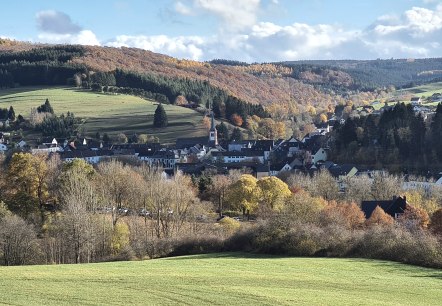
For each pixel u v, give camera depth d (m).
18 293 53.22
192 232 105.44
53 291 54.22
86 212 105.38
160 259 86.88
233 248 95.38
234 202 149.00
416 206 130.38
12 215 111.81
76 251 98.69
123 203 139.38
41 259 100.06
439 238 79.50
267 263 78.12
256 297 52.19
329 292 56.03
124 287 56.50
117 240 106.12
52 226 111.00
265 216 104.56
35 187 132.50
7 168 148.75
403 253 79.50
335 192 158.50
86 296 52.16
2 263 95.81
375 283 61.84
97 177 141.75
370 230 87.62
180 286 57.12
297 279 63.22
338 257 85.25
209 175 194.50
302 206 106.56
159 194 120.44
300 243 88.44
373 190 160.75
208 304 49.78
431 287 59.97
